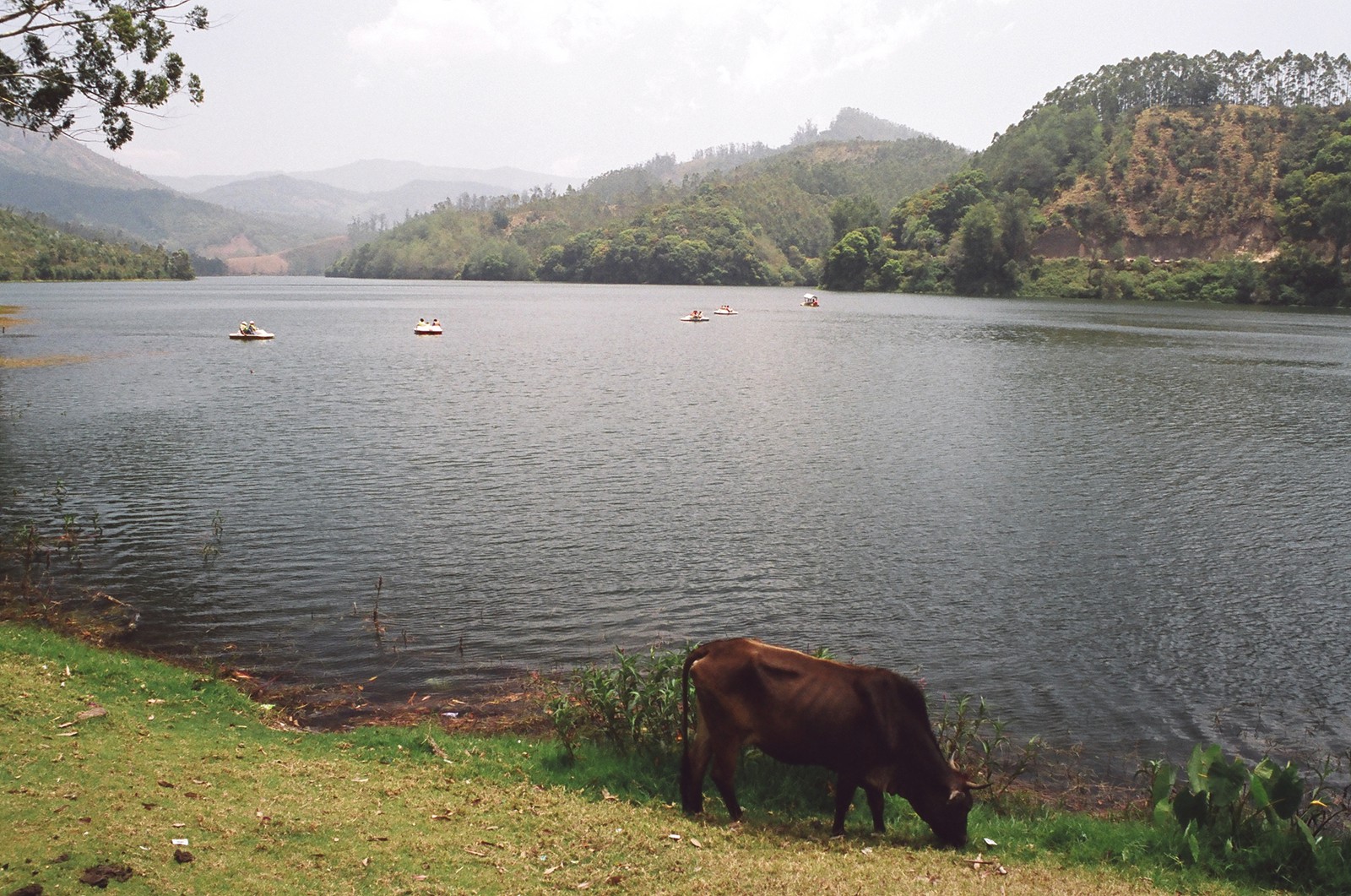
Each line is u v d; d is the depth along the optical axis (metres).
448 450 31.22
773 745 9.41
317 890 7.28
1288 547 22.09
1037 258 165.38
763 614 17.62
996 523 23.77
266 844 7.96
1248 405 42.97
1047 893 8.25
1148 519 24.19
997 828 10.12
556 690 13.98
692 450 31.92
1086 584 19.59
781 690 9.32
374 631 16.27
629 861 8.32
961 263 167.88
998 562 20.80
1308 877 9.05
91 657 13.41
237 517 22.86
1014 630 17.20
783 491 26.50
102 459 28.83
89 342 67.19
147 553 19.97
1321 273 131.38
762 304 139.00
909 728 9.33
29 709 10.73
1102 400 44.34
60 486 24.62
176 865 7.40
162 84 21.44
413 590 18.28
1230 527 23.64
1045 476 28.73
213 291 182.50
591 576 19.36
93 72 20.80
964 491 26.80
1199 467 30.20
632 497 25.59
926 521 23.83
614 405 41.47
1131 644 16.70
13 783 8.61
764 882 8.04
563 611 17.47
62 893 6.77
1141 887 8.67
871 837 9.51
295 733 11.73
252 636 15.86
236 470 27.80
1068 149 188.38
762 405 42.19
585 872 8.06
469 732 12.43
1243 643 16.88
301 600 17.62
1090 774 12.48
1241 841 9.63
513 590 18.42
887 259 180.75
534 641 16.05
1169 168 176.88
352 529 22.14
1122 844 9.70
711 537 22.14
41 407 38.41
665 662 12.51
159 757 9.88
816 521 23.66
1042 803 11.48
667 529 22.75
